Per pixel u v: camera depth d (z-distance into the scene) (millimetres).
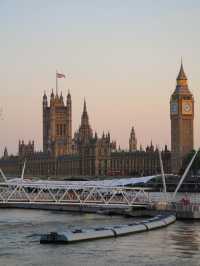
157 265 101188
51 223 161000
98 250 113875
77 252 111812
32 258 106312
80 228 146125
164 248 116188
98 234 127250
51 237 122062
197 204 175875
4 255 108812
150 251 113188
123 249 115125
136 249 115188
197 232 138125
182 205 173750
